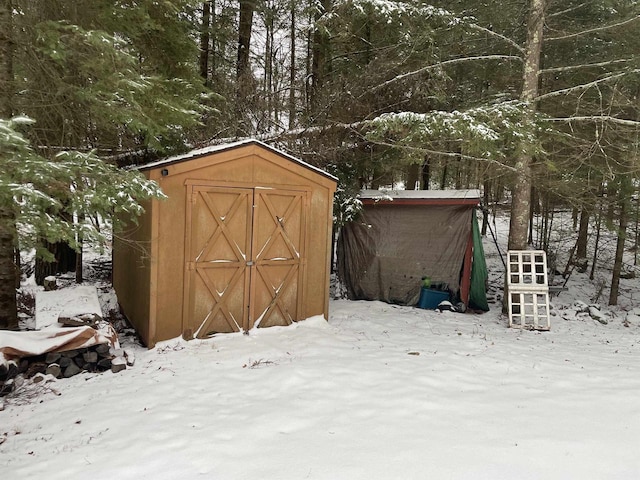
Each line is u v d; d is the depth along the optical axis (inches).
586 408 179.6
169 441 153.0
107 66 191.6
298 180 297.6
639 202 426.6
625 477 128.7
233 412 175.6
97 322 242.7
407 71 401.7
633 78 338.0
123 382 211.6
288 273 299.0
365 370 221.8
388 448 145.9
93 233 173.9
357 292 436.1
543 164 363.6
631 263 561.6
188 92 296.0
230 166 271.9
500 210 766.5
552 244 602.5
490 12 404.2
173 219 257.4
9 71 207.5
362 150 421.7
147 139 253.0
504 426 162.6
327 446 147.6
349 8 362.0
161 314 257.1
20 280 392.2
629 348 284.5
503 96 418.9
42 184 168.1
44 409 187.0
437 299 396.5
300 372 215.9
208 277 270.5
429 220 406.3
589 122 370.6
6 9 198.8
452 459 138.6
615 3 374.6
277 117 422.3
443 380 210.8
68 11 204.4
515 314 352.5
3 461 147.3
